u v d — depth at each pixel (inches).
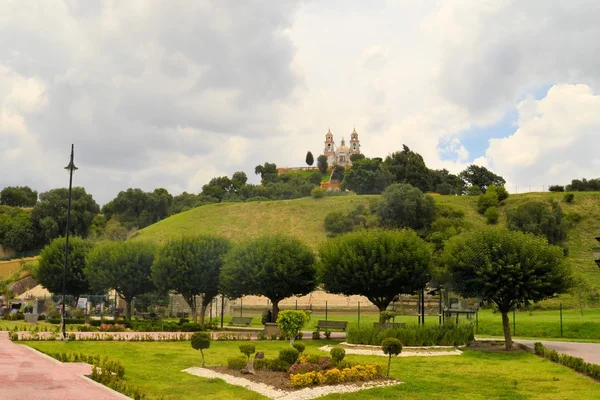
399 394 653.9
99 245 2402.8
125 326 1588.3
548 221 3656.5
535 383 747.4
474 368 884.0
